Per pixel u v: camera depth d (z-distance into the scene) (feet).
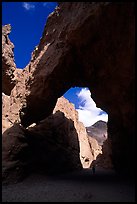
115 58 55.42
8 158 60.64
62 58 61.93
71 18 57.31
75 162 106.32
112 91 64.08
